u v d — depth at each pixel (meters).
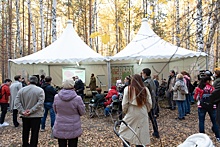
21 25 26.98
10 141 5.21
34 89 4.24
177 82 6.80
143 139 3.41
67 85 3.56
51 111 5.60
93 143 4.90
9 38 20.84
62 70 13.65
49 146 4.75
